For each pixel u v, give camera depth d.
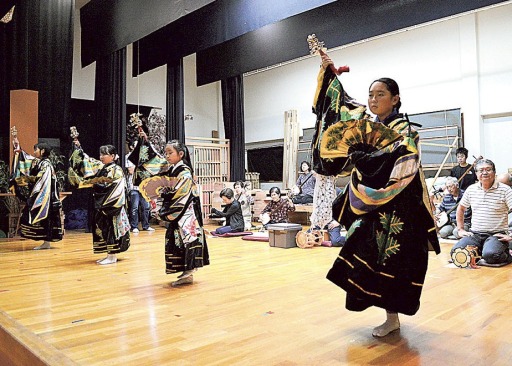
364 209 2.01
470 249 3.85
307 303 2.75
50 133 7.02
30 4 6.64
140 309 2.65
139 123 3.73
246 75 11.36
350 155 2.13
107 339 2.11
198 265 3.31
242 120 9.73
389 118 2.11
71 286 3.31
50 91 6.89
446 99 8.08
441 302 2.71
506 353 1.87
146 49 8.64
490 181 3.98
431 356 1.85
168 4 6.02
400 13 6.04
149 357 1.87
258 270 3.91
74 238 6.64
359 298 2.01
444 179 6.90
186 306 2.71
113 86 7.74
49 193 5.18
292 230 5.41
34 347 2.00
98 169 4.32
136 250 5.27
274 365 1.77
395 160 1.95
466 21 7.75
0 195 6.57
